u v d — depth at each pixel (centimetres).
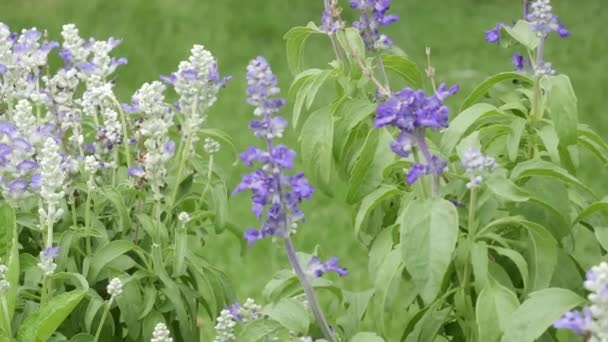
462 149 310
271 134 278
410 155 336
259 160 274
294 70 377
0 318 314
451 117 1015
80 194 377
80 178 375
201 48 364
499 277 309
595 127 1005
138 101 362
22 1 1420
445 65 1204
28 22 1351
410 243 282
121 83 1154
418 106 284
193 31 1334
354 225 338
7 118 385
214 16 1382
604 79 1160
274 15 1402
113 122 366
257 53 1273
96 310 332
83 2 1412
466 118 317
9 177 354
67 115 369
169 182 379
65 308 307
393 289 309
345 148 366
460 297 309
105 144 370
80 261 361
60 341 328
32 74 396
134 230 375
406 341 331
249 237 279
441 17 1418
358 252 766
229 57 1254
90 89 376
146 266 366
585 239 385
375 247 328
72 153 371
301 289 301
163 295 366
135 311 345
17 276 318
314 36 1342
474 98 342
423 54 1254
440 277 278
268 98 279
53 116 369
